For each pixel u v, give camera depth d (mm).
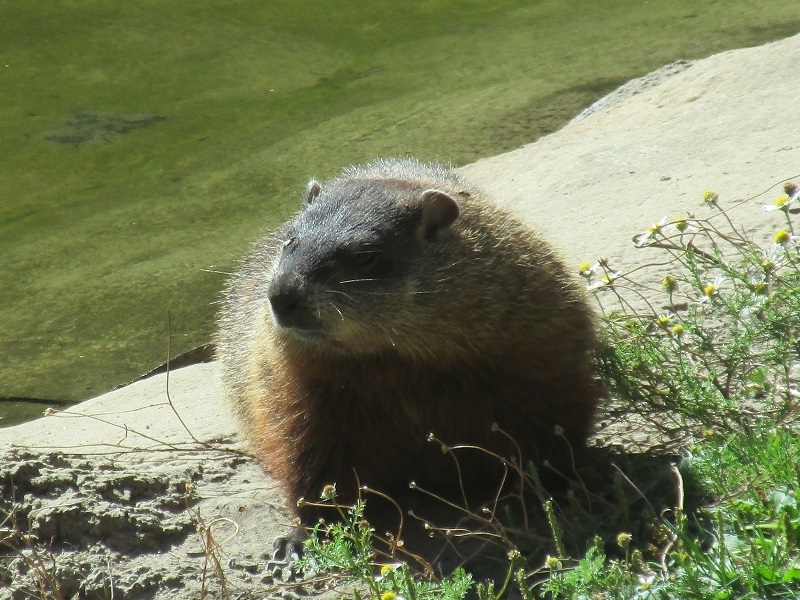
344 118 24297
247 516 9336
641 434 9445
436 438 8859
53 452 10086
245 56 28797
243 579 8461
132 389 13578
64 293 18031
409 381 8594
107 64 28344
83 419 12398
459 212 8719
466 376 8523
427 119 23609
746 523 6945
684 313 10961
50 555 8898
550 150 19484
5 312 17656
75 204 21375
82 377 15406
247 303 10562
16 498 9422
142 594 8484
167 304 17156
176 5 32562
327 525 8781
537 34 29188
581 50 27359
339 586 8102
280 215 19609
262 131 24000
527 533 7742
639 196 15039
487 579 7652
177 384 13453
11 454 9867
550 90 24500
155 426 11695
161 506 9461
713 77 20078
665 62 25469
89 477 9664
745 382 9109
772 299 8633
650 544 7047
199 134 24141
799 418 8258
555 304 8703
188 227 19922
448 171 12148
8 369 15844
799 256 9336
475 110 23734
